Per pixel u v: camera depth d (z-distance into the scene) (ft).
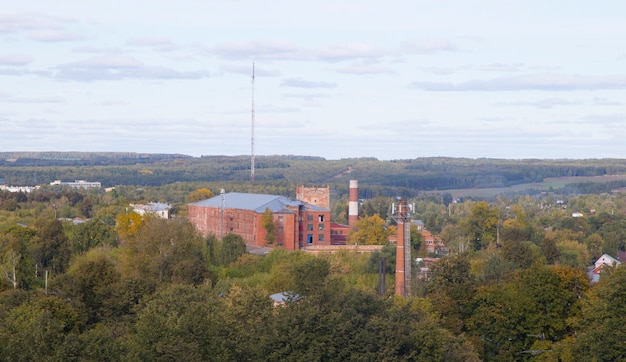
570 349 481.05
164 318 409.49
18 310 448.24
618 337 458.50
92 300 524.52
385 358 416.46
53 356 356.59
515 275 609.42
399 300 573.33
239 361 407.23
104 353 369.50
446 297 552.82
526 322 535.19
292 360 405.80
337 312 447.83
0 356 362.53
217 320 419.74
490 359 524.52
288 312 437.17
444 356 443.73
